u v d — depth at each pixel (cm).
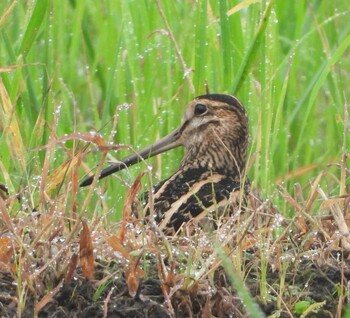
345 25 1497
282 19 1465
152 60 1268
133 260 834
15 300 812
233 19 1252
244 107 1160
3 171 966
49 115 1173
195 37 1193
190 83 1188
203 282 828
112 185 1168
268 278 880
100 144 872
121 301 834
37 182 953
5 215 839
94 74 1382
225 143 1135
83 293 838
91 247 834
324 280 880
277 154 1250
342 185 980
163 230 942
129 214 877
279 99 1198
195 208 973
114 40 1354
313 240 920
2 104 1111
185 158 1152
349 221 948
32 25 1152
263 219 957
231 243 882
